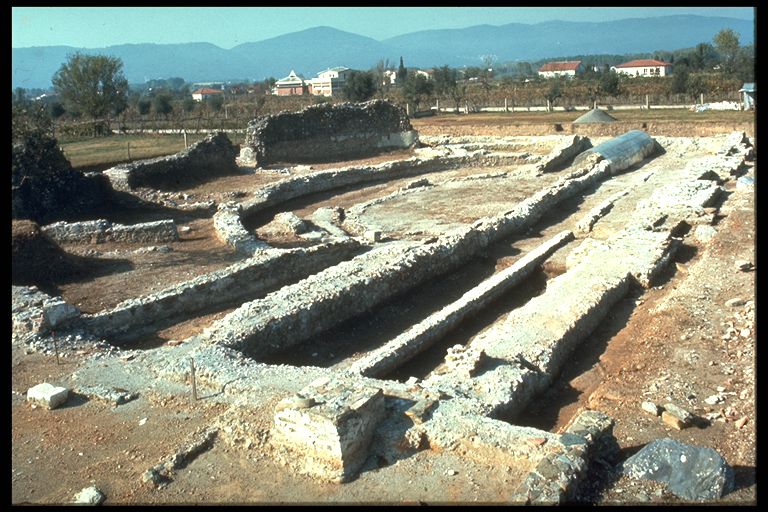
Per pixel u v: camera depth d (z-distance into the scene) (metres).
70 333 13.79
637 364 12.34
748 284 15.39
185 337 14.62
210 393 11.15
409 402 9.98
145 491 8.72
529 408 11.43
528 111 65.44
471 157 38.72
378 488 8.52
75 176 26.42
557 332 13.45
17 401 11.23
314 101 86.00
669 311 14.40
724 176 27.59
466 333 15.15
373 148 43.59
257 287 17.73
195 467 9.16
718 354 12.34
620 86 70.69
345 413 8.71
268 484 8.73
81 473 9.20
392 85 114.50
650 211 22.08
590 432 9.04
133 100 82.38
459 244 20.38
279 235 24.33
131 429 10.26
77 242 21.86
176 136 53.34
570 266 18.77
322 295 15.39
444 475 8.67
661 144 39.75
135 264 19.83
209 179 34.09
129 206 27.70
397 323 16.20
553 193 27.56
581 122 48.47
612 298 15.59
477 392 10.91
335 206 30.11
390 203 30.00
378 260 18.14
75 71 57.22
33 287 15.53
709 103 58.34
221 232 22.81
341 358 14.33
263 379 11.30
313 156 40.94
